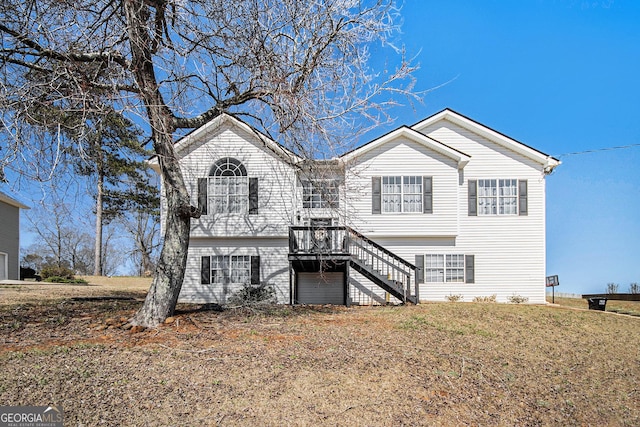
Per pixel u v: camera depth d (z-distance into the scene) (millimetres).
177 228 11008
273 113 10680
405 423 6824
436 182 18969
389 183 19000
